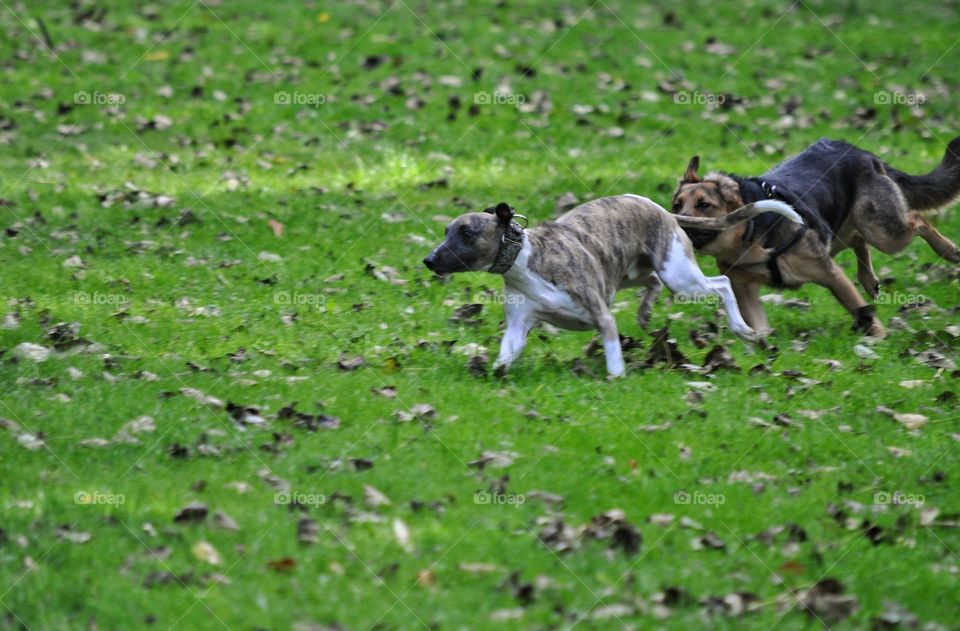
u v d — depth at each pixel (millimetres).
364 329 10953
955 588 7195
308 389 9359
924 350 10812
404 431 8641
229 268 12781
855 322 11250
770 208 10219
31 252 13023
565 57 21438
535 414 8930
